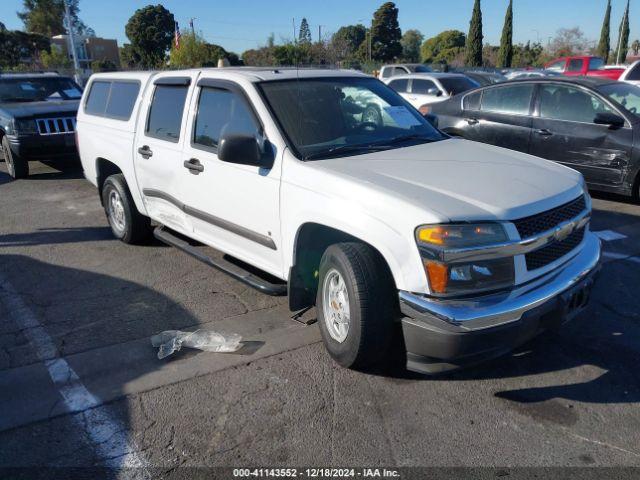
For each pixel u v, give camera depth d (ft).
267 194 12.72
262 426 10.23
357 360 11.19
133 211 19.36
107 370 12.14
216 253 18.13
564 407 10.60
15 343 13.38
